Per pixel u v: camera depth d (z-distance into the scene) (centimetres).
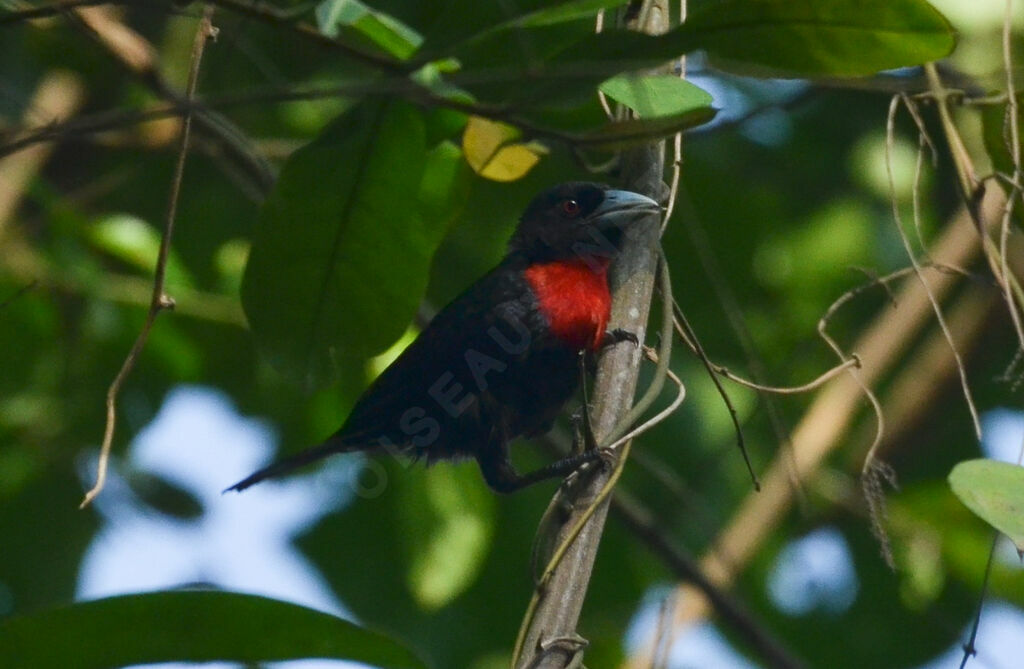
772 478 1094
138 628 542
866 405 1134
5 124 1063
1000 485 565
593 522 594
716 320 1252
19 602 1199
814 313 1245
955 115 1027
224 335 1148
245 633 549
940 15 554
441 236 743
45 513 1194
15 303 1045
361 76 869
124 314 1077
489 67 572
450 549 1062
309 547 1248
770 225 1276
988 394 1350
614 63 554
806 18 558
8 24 557
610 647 1208
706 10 550
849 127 1310
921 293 1162
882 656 1316
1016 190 700
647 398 638
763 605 1321
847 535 1307
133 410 1184
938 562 984
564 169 1215
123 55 935
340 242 735
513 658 572
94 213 1284
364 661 557
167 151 1128
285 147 1181
